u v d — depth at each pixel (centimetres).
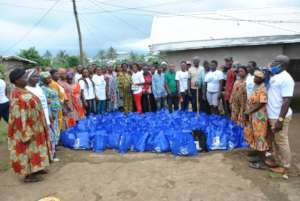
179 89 948
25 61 2570
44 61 2945
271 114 482
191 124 692
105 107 945
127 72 970
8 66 2412
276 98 472
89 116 826
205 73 909
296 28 1195
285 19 1337
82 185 463
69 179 487
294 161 546
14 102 452
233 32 1224
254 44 1115
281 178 471
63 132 680
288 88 448
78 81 855
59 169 533
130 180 475
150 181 469
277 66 463
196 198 412
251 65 670
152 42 1255
